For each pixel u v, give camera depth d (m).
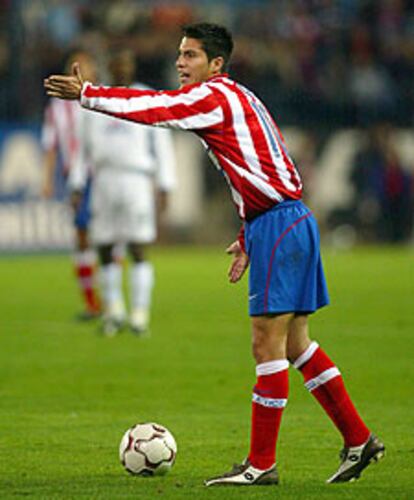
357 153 89.94
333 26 98.44
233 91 22.39
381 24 99.38
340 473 22.69
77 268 51.69
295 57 94.50
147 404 32.53
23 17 88.00
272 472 22.31
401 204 91.50
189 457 25.53
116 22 92.62
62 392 34.47
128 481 22.88
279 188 22.34
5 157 80.38
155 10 94.56
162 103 21.86
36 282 67.75
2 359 40.94
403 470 23.94
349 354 41.97
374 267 77.00
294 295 22.25
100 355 41.88
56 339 46.00
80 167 48.31
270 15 98.06
